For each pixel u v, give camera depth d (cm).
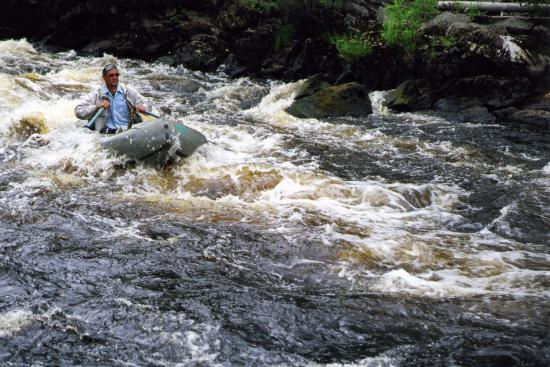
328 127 940
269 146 820
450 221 610
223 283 470
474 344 400
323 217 596
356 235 560
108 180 670
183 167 701
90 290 452
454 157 816
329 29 1246
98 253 506
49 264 486
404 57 1131
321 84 1092
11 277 465
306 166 748
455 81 1089
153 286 461
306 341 402
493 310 442
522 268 511
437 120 1016
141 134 685
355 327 417
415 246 544
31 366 370
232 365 378
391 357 387
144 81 1204
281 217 592
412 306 443
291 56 1291
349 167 757
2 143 758
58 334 399
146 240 533
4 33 1628
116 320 416
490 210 641
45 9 1576
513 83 1060
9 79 1010
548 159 822
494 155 832
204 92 1158
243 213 598
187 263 498
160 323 414
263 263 506
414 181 720
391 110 1079
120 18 1492
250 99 1109
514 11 1197
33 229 543
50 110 881
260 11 1357
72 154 710
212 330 409
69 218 568
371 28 1208
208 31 1413
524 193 687
